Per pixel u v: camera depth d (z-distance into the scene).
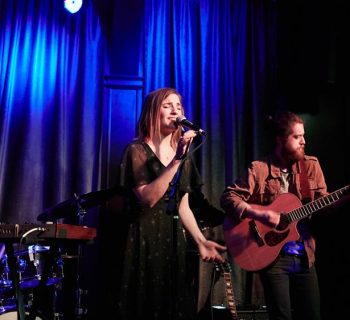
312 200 2.30
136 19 3.60
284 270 2.12
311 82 3.43
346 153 3.41
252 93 3.52
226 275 2.58
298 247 2.14
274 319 2.06
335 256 3.04
